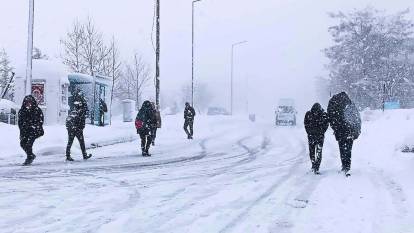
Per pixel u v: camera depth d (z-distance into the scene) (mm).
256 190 7969
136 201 6984
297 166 11438
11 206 6547
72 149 15328
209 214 6160
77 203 6805
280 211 6359
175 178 9367
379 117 31031
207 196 7414
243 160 13000
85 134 18766
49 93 23531
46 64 23969
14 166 11344
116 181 8930
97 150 15875
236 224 5648
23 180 9000
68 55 43094
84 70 43219
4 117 23094
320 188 8125
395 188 8062
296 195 7496
